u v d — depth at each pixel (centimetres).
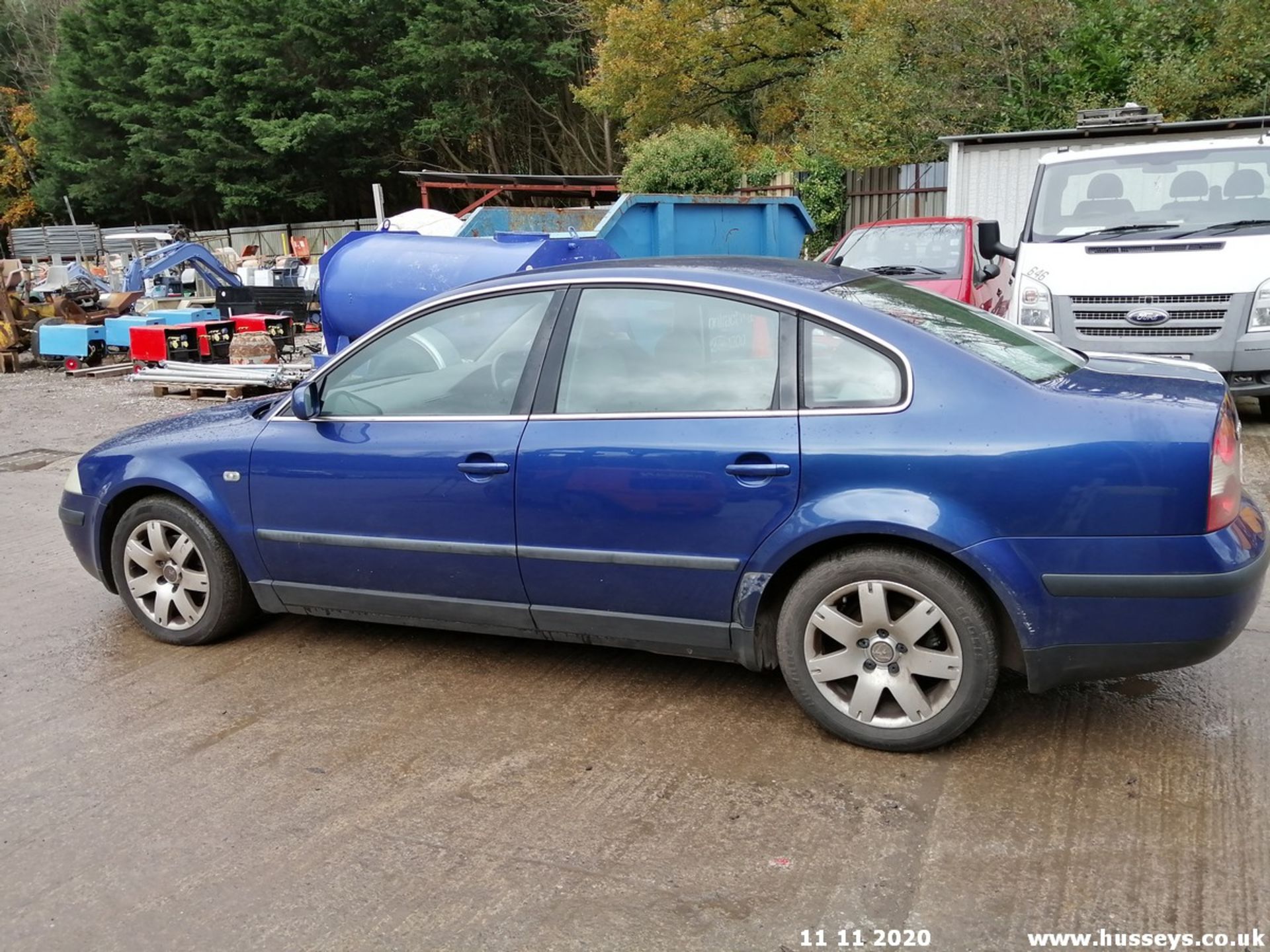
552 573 384
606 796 330
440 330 411
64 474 874
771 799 324
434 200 3984
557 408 382
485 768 351
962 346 342
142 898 287
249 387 1250
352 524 416
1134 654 319
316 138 3566
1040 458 315
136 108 4025
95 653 468
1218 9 1515
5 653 473
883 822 308
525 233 1016
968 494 321
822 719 355
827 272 390
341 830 316
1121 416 315
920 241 1081
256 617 489
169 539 466
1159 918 261
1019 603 321
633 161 1741
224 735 382
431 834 312
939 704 338
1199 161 817
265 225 4212
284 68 3547
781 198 1240
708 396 360
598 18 2611
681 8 2361
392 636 475
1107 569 313
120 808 334
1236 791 318
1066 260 786
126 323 1526
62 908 284
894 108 1709
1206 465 307
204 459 446
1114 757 341
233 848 309
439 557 402
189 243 1731
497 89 3447
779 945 257
